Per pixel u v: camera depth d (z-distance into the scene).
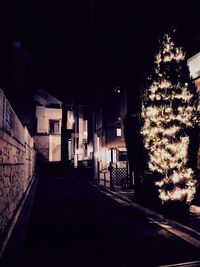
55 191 15.97
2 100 5.43
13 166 7.66
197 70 8.59
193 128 7.50
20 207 9.11
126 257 4.86
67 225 7.48
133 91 11.51
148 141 8.68
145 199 9.85
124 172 17.84
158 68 8.31
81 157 42.97
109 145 29.33
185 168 7.45
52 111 49.06
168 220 7.39
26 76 19.81
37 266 4.53
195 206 8.36
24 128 12.56
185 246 5.42
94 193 14.90
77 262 4.68
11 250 5.18
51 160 46.69
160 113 8.01
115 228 7.00
